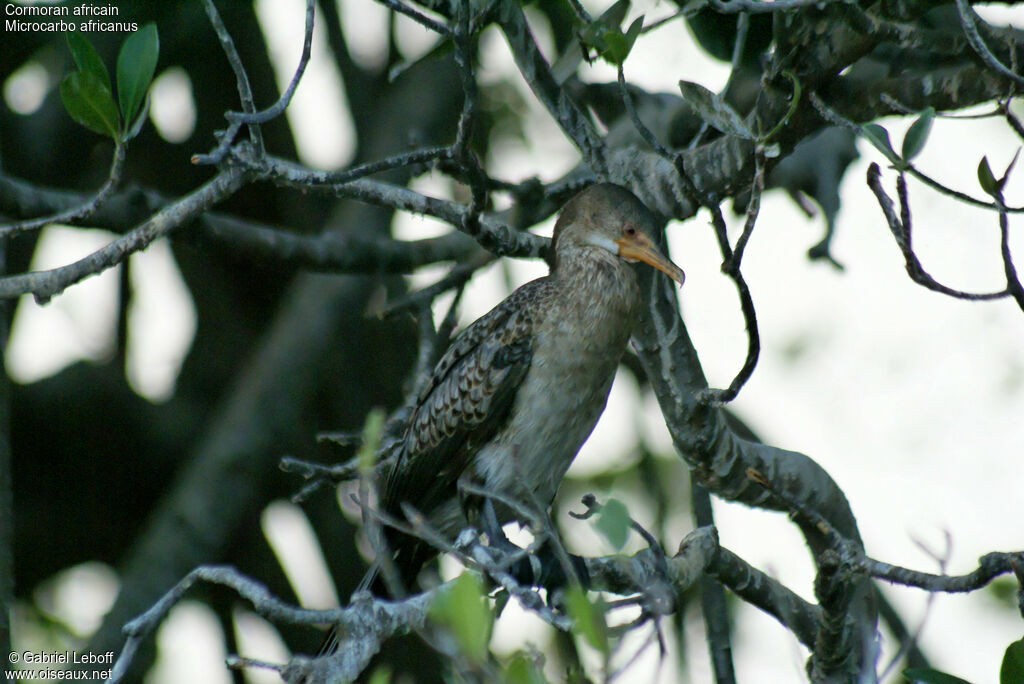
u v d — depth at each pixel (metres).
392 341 16.38
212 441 14.60
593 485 15.28
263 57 15.84
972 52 8.99
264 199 16.59
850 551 8.23
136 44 8.24
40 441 15.84
